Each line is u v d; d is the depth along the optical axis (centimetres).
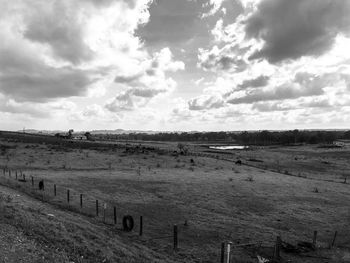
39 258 1437
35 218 1991
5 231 1627
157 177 6128
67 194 3934
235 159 10638
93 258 1659
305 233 3278
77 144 11956
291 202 4631
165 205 4034
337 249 2839
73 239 1825
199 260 2277
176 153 10344
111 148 11031
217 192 4997
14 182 4212
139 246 2247
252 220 3625
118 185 5131
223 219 3556
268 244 2803
